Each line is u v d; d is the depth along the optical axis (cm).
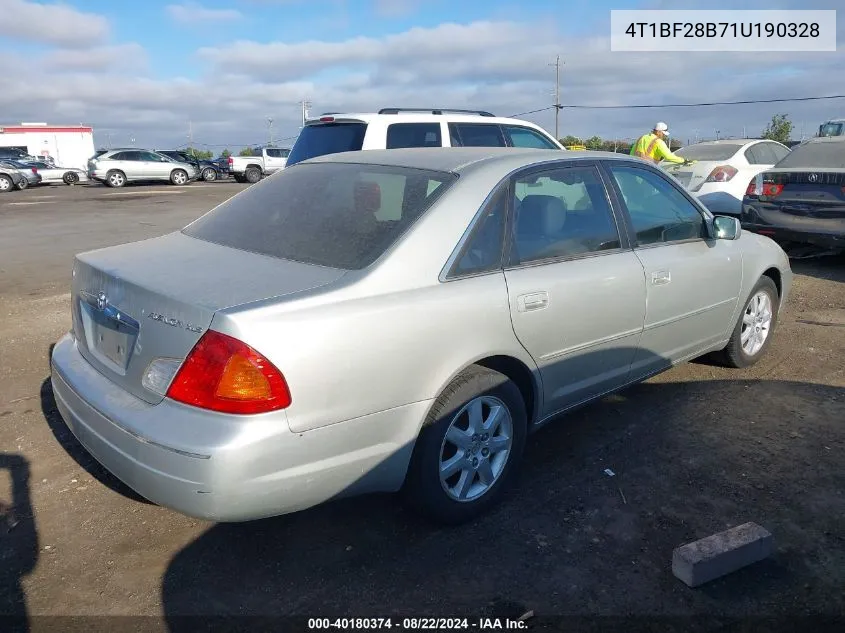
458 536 319
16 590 283
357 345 271
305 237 322
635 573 293
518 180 347
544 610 272
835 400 461
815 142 888
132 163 2980
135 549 310
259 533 321
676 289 418
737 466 377
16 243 1201
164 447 254
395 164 361
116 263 320
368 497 351
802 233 837
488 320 313
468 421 320
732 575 290
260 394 251
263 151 3419
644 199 420
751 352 518
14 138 4962
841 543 311
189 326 261
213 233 357
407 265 295
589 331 365
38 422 437
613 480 365
